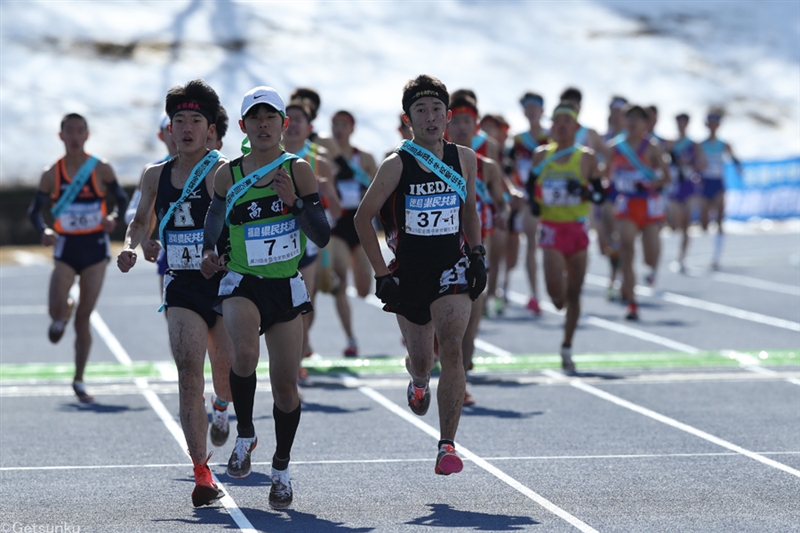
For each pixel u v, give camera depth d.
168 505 20.64
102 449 25.53
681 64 131.38
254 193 19.62
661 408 29.73
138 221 21.80
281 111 19.59
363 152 39.59
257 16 124.12
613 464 23.67
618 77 126.00
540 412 29.31
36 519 19.62
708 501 20.61
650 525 18.98
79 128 31.17
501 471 23.12
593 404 30.38
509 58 125.50
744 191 101.75
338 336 44.16
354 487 21.92
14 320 49.25
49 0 118.69
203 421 20.27
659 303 53.19
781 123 121.94
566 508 20.17
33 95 102.56
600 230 54.25
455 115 30.17
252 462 24.12
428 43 126.88
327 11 130.12
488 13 136.50
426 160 21.27
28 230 85.25
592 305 52.81
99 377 35.28
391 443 25.91
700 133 116.94
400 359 38.00
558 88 120.44
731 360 37.38
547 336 43.25
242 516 19.78
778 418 28.31
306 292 20.05
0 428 27.81
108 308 53.28
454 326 21.09
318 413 29.41
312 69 115.12
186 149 21.09
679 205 70.81
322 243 19.59
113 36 114.69
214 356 22.38
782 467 23.31
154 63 111.19
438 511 20.06
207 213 20.27
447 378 21.00
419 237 21.30
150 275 68.38
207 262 19.73
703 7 146.88
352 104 109.38
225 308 19.80
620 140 47.75
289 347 19.86
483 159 31.47
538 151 34.59
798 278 63.03
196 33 118.00
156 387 33.62
